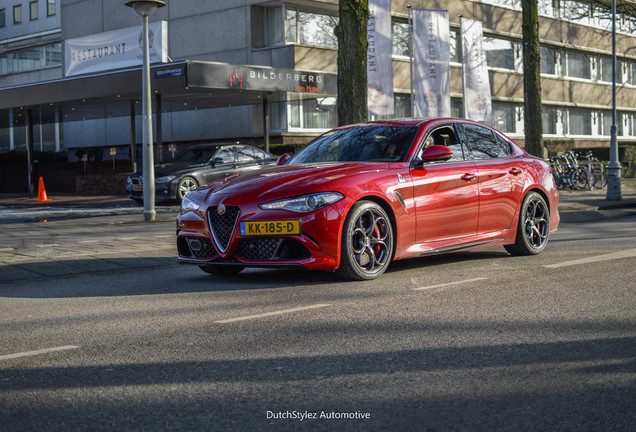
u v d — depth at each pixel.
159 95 22.91
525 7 19.52
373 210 6.75
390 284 6.56
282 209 6.40
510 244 8.35
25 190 32.06
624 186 24.94
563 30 38.62
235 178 7.09
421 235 7.16
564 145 35.72
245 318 5.23
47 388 3.63
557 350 4.20
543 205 8.59
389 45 21.73
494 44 34.88
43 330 5.03
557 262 7.82
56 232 12.38
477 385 3.57
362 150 7.48
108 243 10.36
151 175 14.48
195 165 19.08
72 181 29.98
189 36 29.86
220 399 3.40
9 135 44.62
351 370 3.85
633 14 30.25
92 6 33.53
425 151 7.16
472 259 8.27
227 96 23.95
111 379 3.76
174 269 8.16
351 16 13.42
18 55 45.41
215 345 4.45
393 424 3.06
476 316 5.15
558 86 38.47
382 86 21.78
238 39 28.39
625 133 43.84
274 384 3.62
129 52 25.12
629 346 4.26
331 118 29.09
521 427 3.02
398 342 4.43
